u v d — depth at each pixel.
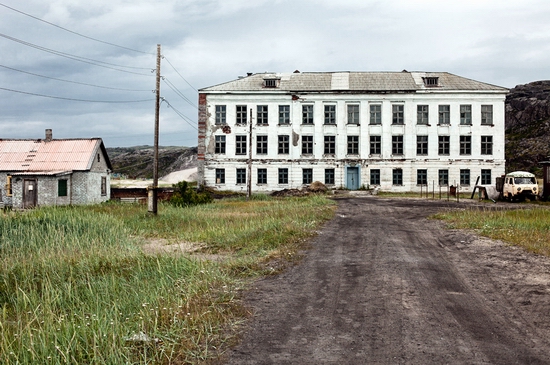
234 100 54.00
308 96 53.69
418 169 53.16
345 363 5.74
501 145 52.78
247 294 9.12
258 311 7.95
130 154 141.38
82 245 14.89
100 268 11.97
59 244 14.69
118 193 42.88
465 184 52.94
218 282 9.84
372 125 53.44
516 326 7.14
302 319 7.50
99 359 5.66
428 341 6.47
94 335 6.02
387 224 21.23
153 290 8.98
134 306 8.17
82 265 11.77
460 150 53.09
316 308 8.12
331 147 53.75
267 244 15.18
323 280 10.27
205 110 54.09
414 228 19.69
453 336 6.68
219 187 53.91
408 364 5.70
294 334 6.80
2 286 10.28
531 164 77.00
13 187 35.47
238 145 53.88
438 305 8.27
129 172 118.19
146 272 11.20
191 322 7.07
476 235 17.08
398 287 9.55
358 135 53.56
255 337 6.68
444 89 52.94
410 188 53.06
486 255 13.20
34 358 5.77
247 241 15.97
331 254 13.52
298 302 8.52
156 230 20.22
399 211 28.20
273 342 6.47
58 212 22.92
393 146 53.44
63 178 36.41
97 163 39.41
